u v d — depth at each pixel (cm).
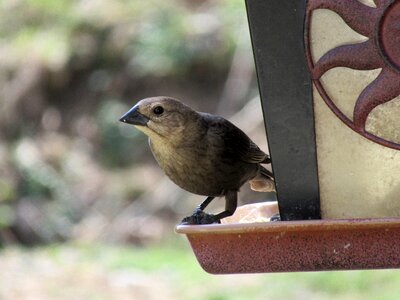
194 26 2028
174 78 1997
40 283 1363
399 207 493
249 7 475
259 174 669
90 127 1969
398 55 467
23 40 2081
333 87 479
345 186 495
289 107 487
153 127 609
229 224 474
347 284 1282
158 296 1283
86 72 2048
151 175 1861
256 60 482
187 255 1548
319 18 473
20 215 1736
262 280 1320
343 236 466
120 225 1744
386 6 464
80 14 2094
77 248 1645
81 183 1850
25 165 1844
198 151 613
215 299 1252
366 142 486
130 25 2059
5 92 2008
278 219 567
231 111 1911
